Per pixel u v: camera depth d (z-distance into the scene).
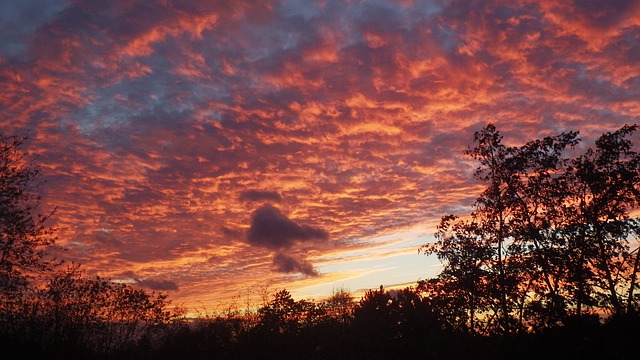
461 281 17.25
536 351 12.85
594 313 13.43
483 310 17.09
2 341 14.34
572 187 17.95
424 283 18.05
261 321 18.92
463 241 18.03
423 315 17.14
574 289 16.47
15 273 15.72
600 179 17.17
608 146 17.56
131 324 17.67
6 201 15.91
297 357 17.41
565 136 17.91
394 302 17.88
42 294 16.19
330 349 17.61
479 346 15.27
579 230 16.98
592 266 16.98
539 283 17.03
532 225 17.52
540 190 17.98
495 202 18.28
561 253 16.78
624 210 17.33
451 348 15.78
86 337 16.50
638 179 16.97
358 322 17.88
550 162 17.89
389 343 16.97
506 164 18.25
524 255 17.23
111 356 16.25
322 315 19.28
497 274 17.25
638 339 11.52
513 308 16.66
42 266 16.44
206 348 18.20
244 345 18.22
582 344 12.09
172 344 17.98
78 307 16.66
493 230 18.03
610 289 16.52
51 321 15.88
